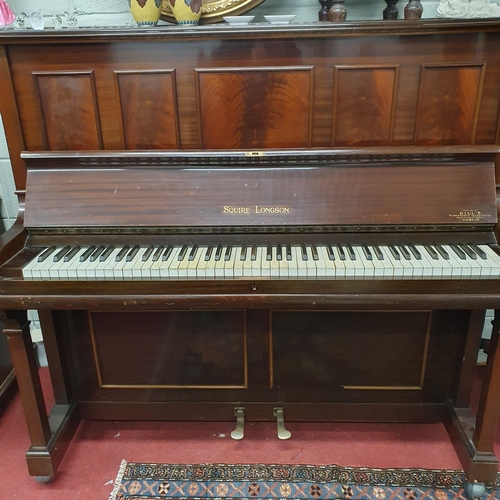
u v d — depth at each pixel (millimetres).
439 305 1188
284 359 1679
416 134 1382
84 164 1367
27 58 1327
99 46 1320
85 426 1805
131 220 1343
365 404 1748
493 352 1349
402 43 1296
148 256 1264
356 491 1500
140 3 1402
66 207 1353
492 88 1328
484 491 1483
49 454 1503
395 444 1690
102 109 1384
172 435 1752
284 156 1332
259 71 1338
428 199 1319
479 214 1310
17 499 1491
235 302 1214
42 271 1200
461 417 1645
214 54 1325
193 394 1756
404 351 1653
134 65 1340
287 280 1193
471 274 1170
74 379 1747
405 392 1726
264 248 1312
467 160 1331
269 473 1571
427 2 1720
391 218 1316
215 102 1374
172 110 1382
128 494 1498
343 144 1402
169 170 1361
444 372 1686
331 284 1188
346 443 1700
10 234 1320
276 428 1779
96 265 1218
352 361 1677
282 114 1381
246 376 1710
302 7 1754
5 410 1896
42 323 1598
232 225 1336
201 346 1668
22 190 1421
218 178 1353
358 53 1312
